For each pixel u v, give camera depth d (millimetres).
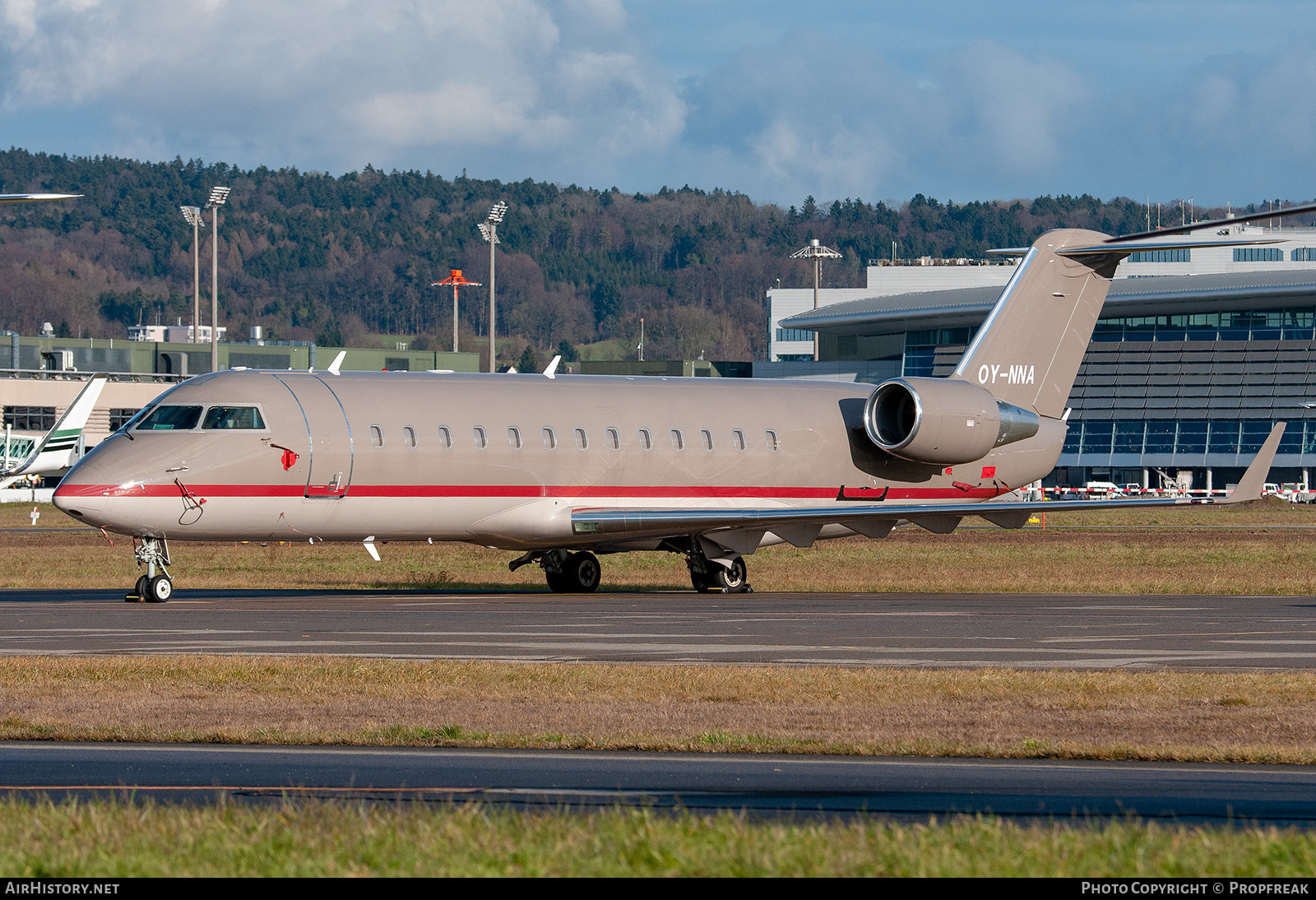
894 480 150125
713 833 36000
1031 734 56906
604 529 131125
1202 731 57719
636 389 140000
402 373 131500
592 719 60156
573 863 33531
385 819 38156
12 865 33594
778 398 146625
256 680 70375
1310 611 112938
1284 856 33844
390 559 184000
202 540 121250
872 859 33656
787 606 117375
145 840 35938
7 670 72375
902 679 70312
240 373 124188
